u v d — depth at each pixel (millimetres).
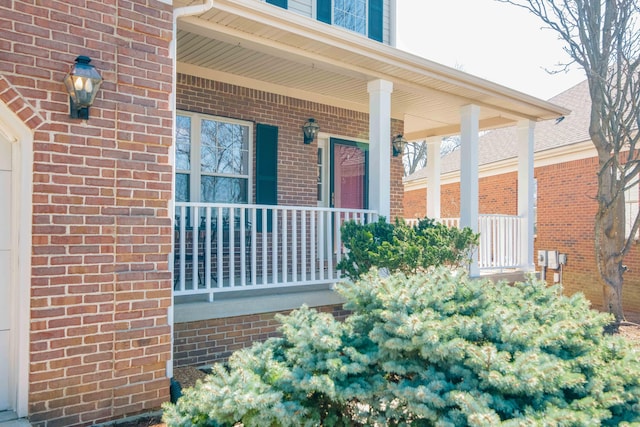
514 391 2654
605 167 8039
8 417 3355
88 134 3662
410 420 2895
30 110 3430
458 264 6090
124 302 3789
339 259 6266
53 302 3494
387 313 3006
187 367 5117
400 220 6094
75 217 3598
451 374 2918
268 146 7480
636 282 10297
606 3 7730
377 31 8273
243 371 3016
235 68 6797
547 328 3264
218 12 4785
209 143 7059
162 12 4059
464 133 7824
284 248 5711
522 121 8766
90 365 3639
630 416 2891
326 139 8445
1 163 3447
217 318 5328
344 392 2826
